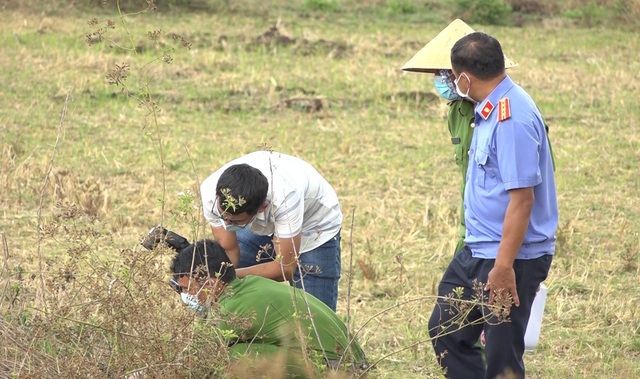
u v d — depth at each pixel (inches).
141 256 458.3
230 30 1899.6
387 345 624.7
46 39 1696.6
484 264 481.7
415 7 2249.0
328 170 1083.9
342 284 732.7
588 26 2213.3
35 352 457.4
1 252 733.9
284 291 473.1
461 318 472.1
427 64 530.9
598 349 625.0
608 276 762.2
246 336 470.0
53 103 1307.8
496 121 462.6
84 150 1104.8
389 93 1451.8
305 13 2165.4
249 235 565.0
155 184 990.4
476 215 482.6
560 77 1614.2
